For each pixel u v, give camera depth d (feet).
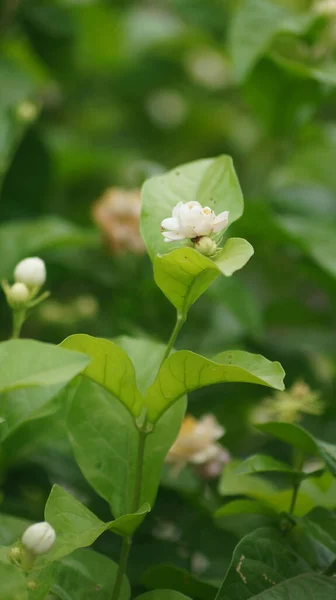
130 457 2.41
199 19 4.65
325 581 2.33
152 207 2.38
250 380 2.25
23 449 2.76
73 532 2.25
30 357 2.18
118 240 3.21
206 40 4.68
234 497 2.76
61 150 3.91
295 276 3.90
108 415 2.43
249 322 3.05
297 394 2.62
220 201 2.37
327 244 3.03
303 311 3.53
